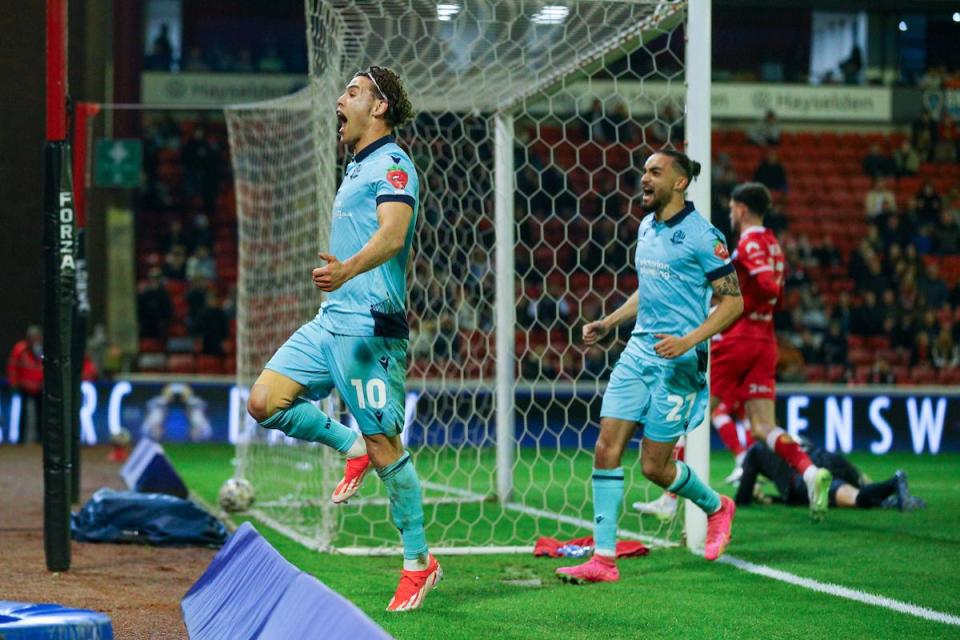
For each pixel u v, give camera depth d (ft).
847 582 36.06
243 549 27.96
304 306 56.90
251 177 76.13
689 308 36.11
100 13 115.34
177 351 126.31
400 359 30.91
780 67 157.69
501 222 57.21
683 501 47.24
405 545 31.81
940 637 28.63
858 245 139.13
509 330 57.93
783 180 142.72
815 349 123.65
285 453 69.67
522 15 47.01
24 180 114.62
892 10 139.64
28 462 86.48
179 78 145.28
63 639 19.57
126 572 38.14
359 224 30.30
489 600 33.04
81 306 58.18
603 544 36.32
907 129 155.63
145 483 58.34
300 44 162.40
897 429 103.86
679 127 140.36
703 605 32.37
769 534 46.78
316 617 19.83
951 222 141.59
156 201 141.59
